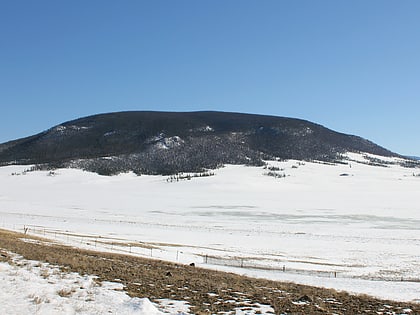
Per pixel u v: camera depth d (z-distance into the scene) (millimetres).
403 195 159000
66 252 24094
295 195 159625
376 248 51000
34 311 10188
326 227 77562
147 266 22609
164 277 18000
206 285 16953
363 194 163500
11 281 12945
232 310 12688
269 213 103938
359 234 67188
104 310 10898
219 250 45344
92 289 13234
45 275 14406
